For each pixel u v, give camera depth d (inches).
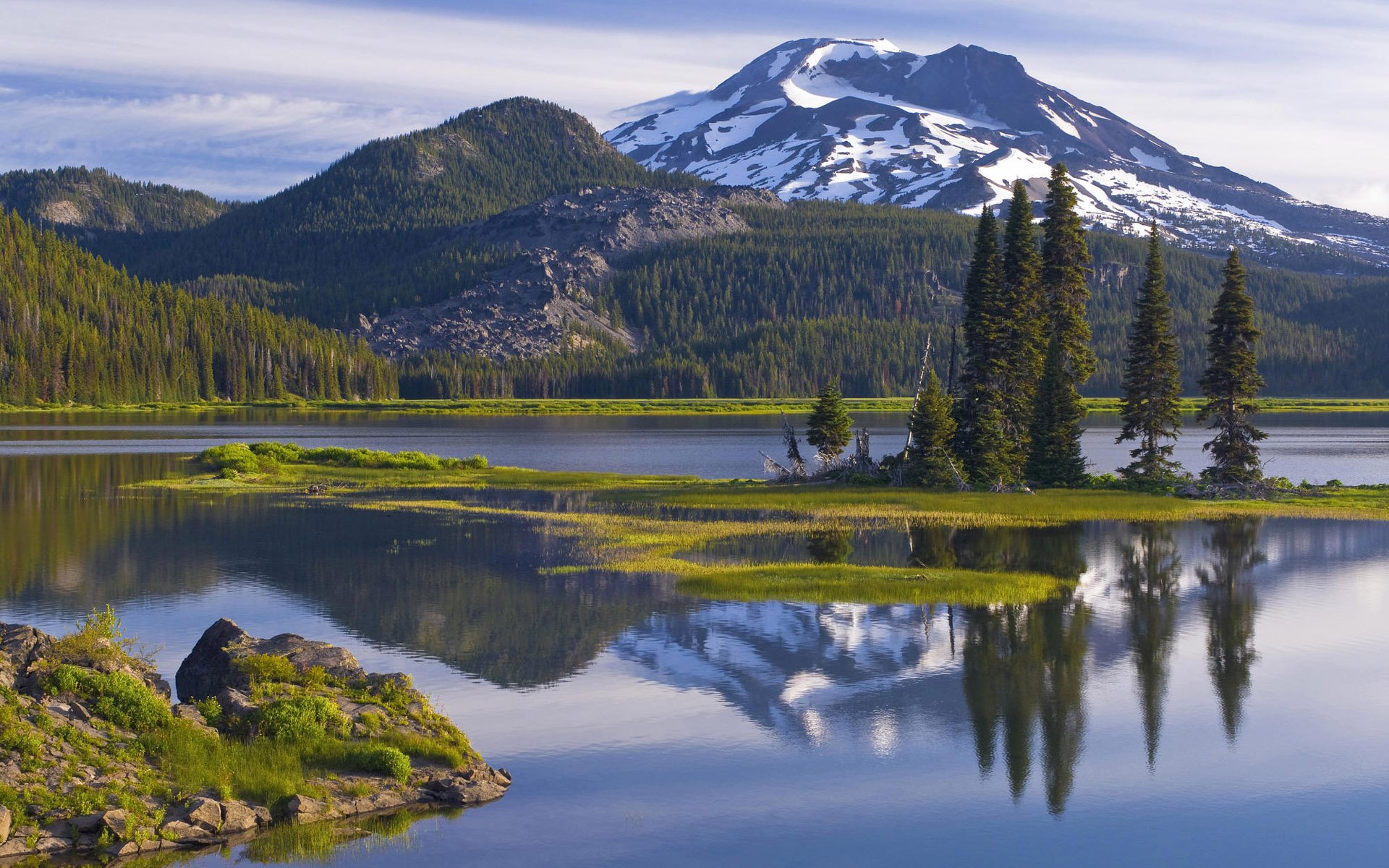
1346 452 5447.8
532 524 2662.4
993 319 3474.4
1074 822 973.8
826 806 1002.1
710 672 1402.6
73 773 899.4
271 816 930.7
